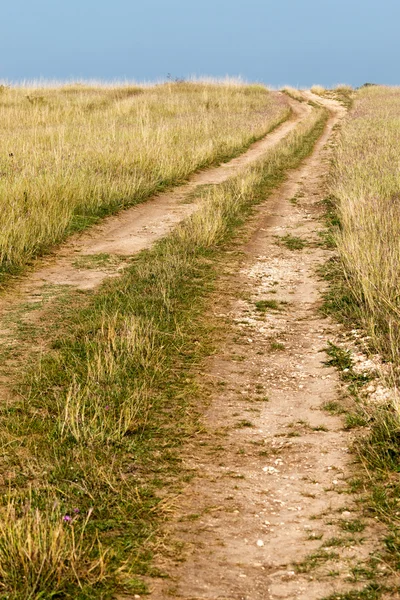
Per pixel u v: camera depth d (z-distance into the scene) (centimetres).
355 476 497
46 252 1115
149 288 921
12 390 612
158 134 2070
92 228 1290
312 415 610
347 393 644
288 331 827
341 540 417
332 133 2931
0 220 1103
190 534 425
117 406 588
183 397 629
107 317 798
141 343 707
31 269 1023
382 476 487
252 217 1441
